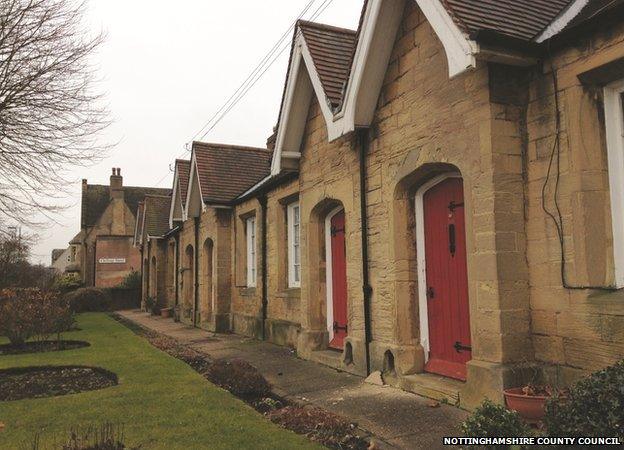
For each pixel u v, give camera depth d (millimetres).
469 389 5316
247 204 13688
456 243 6262
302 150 9648
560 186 4918
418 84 6398
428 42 6242
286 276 11578
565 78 4902
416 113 6418
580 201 4707
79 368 8656
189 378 7383
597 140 4789
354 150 7859
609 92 4836
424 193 6816
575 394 3508
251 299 13398
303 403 6195
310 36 8680
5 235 18562
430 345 6625
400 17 6688
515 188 5242
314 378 7566
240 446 4500
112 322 18484
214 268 15328
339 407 5887
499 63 5211
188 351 10594
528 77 5305
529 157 5254
